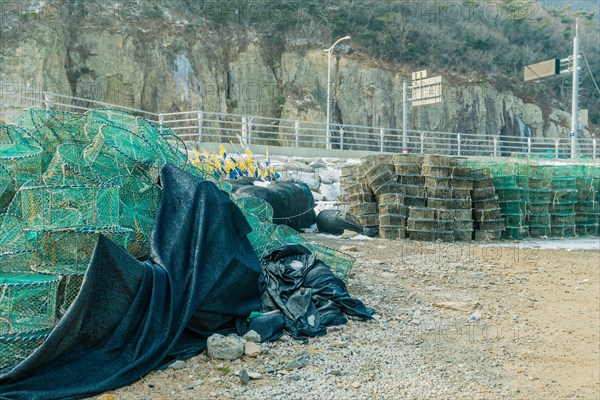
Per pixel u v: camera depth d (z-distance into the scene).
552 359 6.16
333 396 4.96
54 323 5.10
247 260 6.38
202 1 55.31
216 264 5.93
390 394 5.08
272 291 6.70
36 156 6.24
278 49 55.62
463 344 6.50
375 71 56.97
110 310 5.09
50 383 4.64
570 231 16.72
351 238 13.77
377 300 8.01
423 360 5.94
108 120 6.86
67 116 6.79
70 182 5.62
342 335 6.48
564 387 5.43
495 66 70.06
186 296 5.63
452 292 8.78
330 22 62.09
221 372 5.29
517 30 78.50
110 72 46.50
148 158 6.41
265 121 52.84
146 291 5.32
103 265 5.08
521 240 15.30
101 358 5.00
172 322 5.44
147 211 6.25
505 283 9.55
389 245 12.83
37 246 5.29
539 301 8.50
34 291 5.06
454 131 60.06
